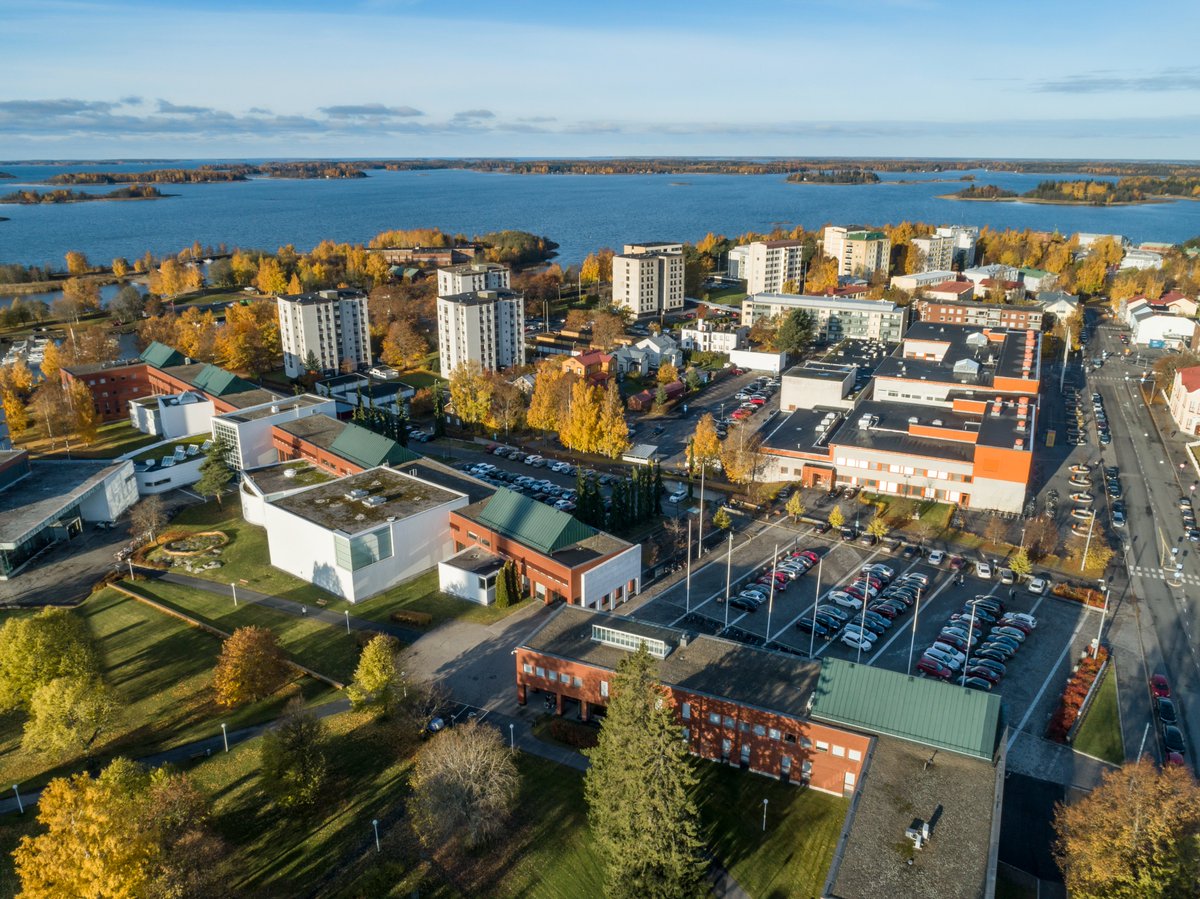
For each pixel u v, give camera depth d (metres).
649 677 62.94
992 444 137.00
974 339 199.50
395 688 87.19
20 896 57.84
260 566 126.00
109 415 197.75
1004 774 71.31
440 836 71.44
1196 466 158.75
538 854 70.25
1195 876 55.50
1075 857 60.72
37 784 79.75
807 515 138.00
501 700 91.56
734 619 107.31
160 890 59.38
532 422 178.00
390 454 142.25
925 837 60.59
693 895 64.00
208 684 95.75
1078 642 101.31
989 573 116.62
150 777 70.12
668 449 173.12
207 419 179.75
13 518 128.88
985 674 93.44
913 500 142.50
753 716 77.94
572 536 112.94
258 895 66.12
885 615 107.00
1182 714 87.94
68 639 88.25
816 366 197.75
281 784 73.75
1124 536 130.00
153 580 121.75
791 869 68.31
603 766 65.88
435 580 120.31
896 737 72.50
